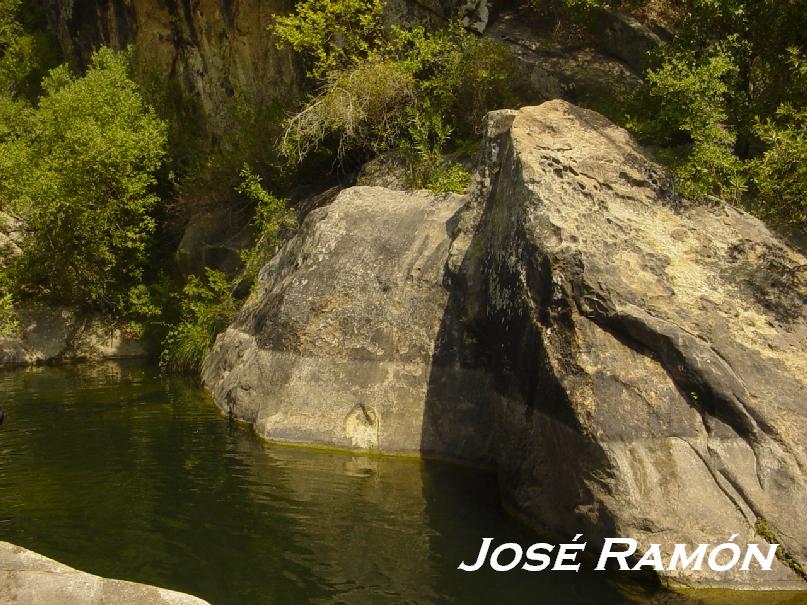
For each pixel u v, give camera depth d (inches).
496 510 286.0
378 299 383.6
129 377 539.5
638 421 243.8
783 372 256.2
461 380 353.1
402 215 412.8
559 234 278.2
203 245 638.5
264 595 221.9
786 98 400.5
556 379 257.8
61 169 634.8
